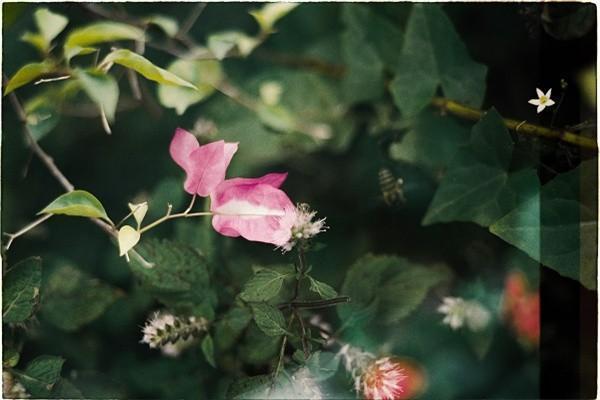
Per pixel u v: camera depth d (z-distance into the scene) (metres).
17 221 0.71
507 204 0.60
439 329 0.66
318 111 0.75
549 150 0.59
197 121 0.73
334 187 0.72
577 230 0.58
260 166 0.73
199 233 0.64
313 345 0.57
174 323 0.60
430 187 0.69
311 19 0.75
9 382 0.56
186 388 0.63
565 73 0.61
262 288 0.56
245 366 0.60
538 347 0.65
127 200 0.73
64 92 0.62
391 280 0.62
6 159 0.71
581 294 0.63
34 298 0.57
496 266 0.67
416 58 0.66
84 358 0.65
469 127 0.67
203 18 0.75
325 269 0.66
